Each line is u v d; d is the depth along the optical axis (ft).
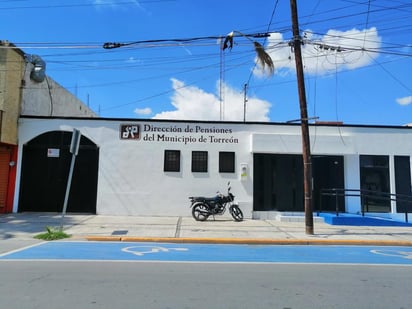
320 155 60.70
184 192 58.13
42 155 58.54
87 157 58.59
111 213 57.52
